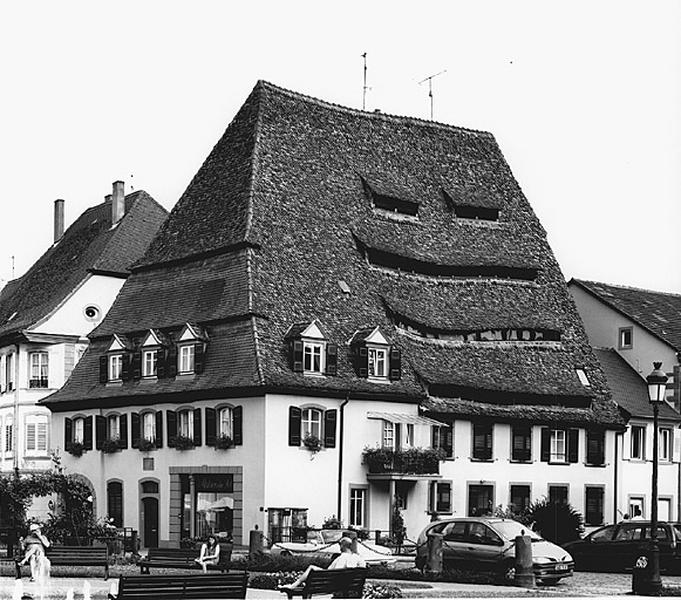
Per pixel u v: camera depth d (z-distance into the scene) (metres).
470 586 38.19
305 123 69.56
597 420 68.75
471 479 63.47
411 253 68.50
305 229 65.00
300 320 60.47
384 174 71.31
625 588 38.84
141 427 62.25
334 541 47.47
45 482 57.28
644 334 77.06
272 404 56.31
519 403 66.38
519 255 73.31
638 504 71.44
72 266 80.62
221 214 64.69
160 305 64.31
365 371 60.50
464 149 76.50
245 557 47.38
